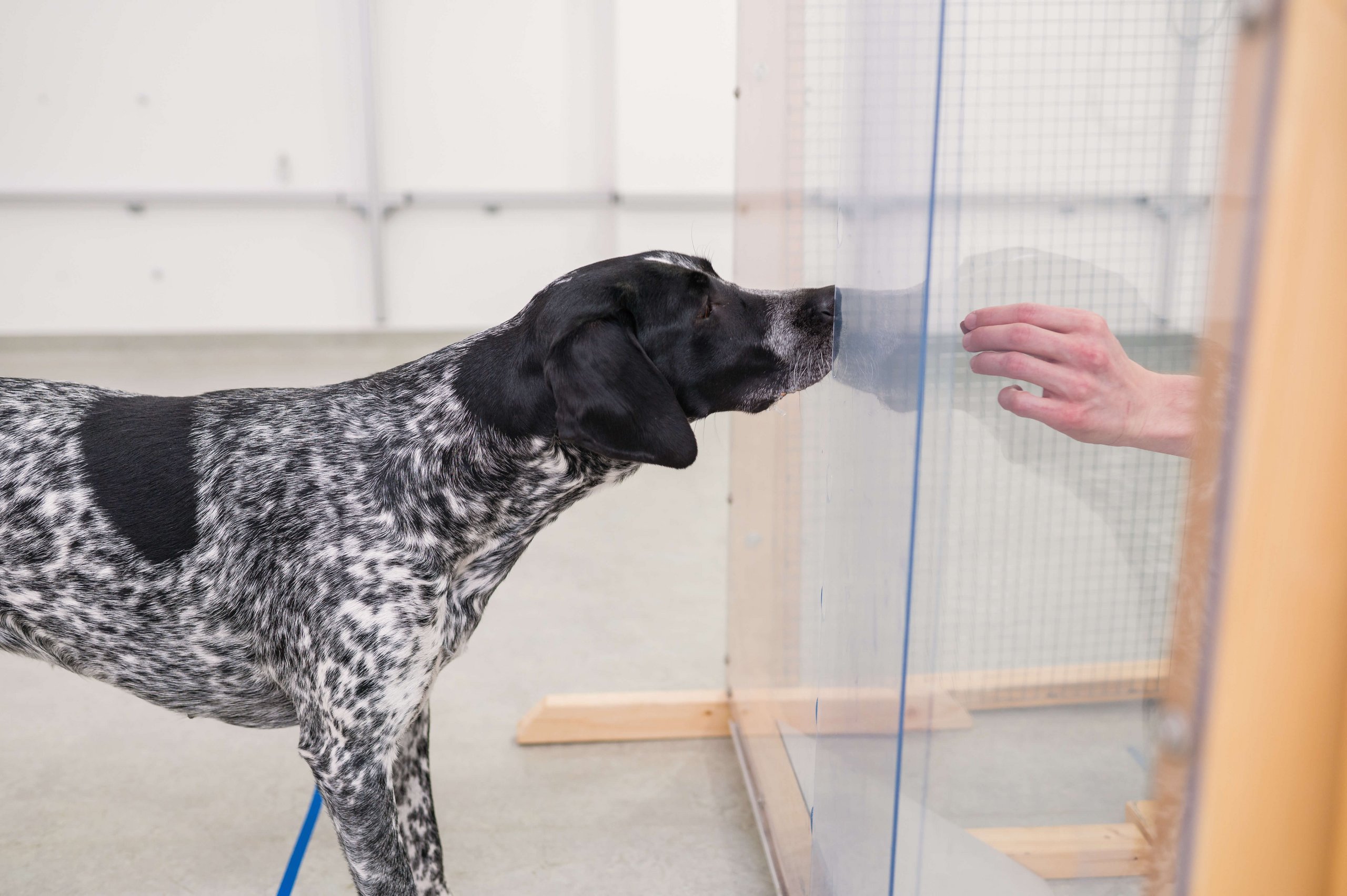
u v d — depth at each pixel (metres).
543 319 1.40
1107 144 0.82
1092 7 0.80
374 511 1.41
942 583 0.94
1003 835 0.97
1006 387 0.90
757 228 1.81
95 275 5.80
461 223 6.05
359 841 1.39
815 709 1.47
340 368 5.70
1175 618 0.69
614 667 2.52
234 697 1.51
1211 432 0.58
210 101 5.69
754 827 1.92
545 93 5.95
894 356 0.97
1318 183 0.53
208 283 5.91
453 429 1.44
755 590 1.94
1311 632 0.59
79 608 1.43
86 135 5.63
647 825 1.91
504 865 1.78
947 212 0.86
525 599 2.94
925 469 0.91
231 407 1.50
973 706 0.96
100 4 5.49
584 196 6.04
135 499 1.41
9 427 1.45
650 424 1.33
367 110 5.73
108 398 1.52
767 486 1.81
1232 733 0.61
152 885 1.70
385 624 1.38
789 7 1.51
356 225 5.95
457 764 2.09
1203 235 0.83
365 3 5.59
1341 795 0.61
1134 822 0.91
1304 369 0.55
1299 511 0.57
